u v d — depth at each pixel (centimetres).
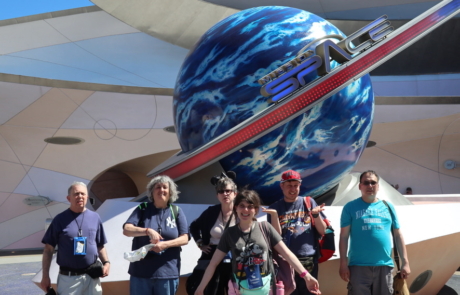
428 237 520
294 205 420
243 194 354
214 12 2105
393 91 2127
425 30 573
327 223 416
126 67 1933
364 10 2184
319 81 499
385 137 1980
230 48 530
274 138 511
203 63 548
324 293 489
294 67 492
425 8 2166
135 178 2278
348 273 438
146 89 1619
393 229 443
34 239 1727
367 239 428
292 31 527
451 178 2058
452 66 2127
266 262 352
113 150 1789
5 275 884
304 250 406
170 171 561
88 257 411
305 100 496
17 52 1898
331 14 2202
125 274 465
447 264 610
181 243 407
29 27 2019
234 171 543
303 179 541
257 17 548
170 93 1642
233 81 518
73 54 1947
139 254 385
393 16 2156
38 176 1738
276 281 376
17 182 1712
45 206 1750
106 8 2006
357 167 2145
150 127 1742
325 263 464
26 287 745
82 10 2122
